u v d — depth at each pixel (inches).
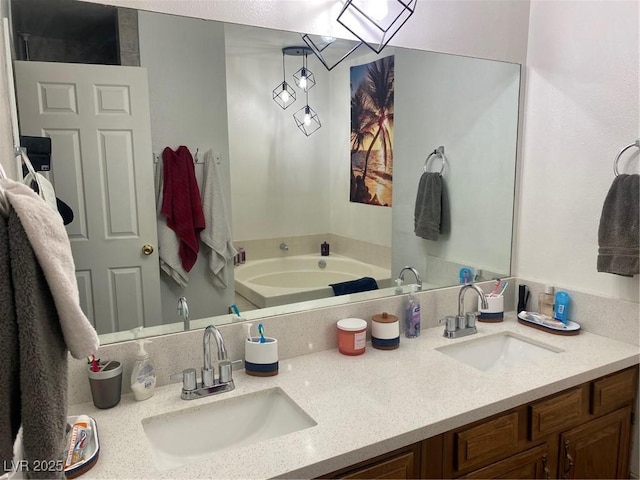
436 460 49.6
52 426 26.9
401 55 74.9
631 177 64.9
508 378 58.1
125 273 57.8
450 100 78.9
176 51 58.7
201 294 62.9
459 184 83.5
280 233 69.9
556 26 75.1
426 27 72.4
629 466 70.7
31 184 48.8
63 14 51.6
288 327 64.2
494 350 74.5
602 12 68.7
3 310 25.6
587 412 63.1
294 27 63.7
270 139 68.4
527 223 81.9
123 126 56.4
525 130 81.0
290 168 70.7
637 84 65.4
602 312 71.7
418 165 79.6
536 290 80.5
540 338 71.9
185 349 57.7
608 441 66.5
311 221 72.7
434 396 53.2
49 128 52.1
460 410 50.1
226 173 65.2
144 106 57.5
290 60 68.2
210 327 54.6
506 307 83.9
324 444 43.9
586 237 73.2
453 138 80.7
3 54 48.3
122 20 54.7
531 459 57.5
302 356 65.2
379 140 76.9
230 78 63.8
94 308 56.1
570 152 74.3
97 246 56.0
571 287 76.1
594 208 71.8
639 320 67.6
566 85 74.2
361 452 43.6
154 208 59.2
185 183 61.8
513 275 84.4
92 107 54.2
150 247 59.1
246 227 67.1
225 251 65.2
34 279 26.1
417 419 48.3
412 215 80.2
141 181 58.2
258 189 67.8
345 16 66.6
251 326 61.4
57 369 27.6
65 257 28.3
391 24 68.9
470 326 74.1
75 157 53.9
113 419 48.7
